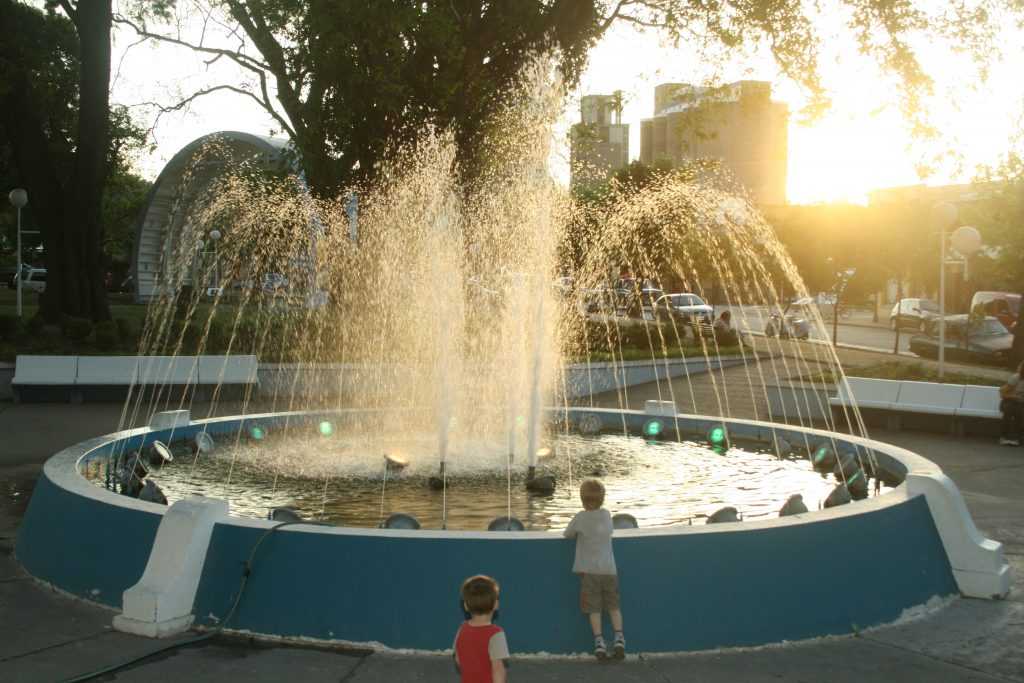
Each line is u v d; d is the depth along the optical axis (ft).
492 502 29.17
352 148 70.44
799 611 18.94
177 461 35.91
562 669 17.12
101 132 82.38
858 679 16.78
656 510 27.94
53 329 80.69
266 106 83.20
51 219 82.94
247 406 61.16
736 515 22.06
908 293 211.61
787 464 36.17
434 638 17.80
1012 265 103.91
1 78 76.18
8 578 22.58
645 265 115.85
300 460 36.29
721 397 71.56
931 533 22.17
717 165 89.10
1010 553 25.85
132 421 51.55
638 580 18.17
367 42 61.82
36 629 18.79
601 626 17.75
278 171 78.38
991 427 52.08
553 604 18.01
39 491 24.40
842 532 19.93
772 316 131.23
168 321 82.69
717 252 112.68
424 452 38.24
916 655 18.13
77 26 81.35
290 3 66.13
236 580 18.94
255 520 19.66
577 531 17.93
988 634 19.43
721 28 73.82
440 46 63.87
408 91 66.23
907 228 148.97
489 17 70.44
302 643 18.12
